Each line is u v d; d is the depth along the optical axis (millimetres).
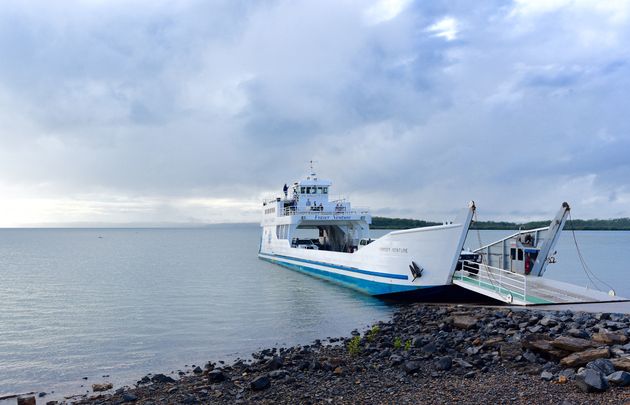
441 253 26906
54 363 19125
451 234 26312
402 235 29109
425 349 16938
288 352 19406
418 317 24812
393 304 30641
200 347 21188
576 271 57062
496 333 18750
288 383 14391
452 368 14578
